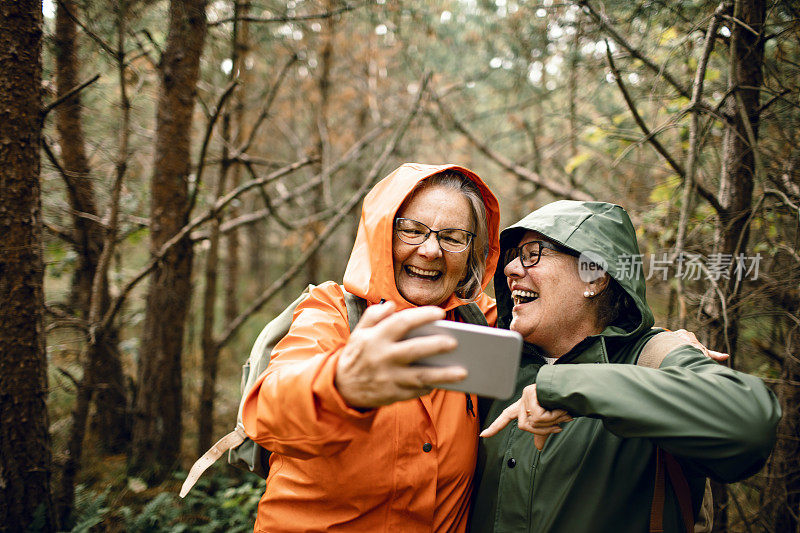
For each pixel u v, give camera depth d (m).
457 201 1.40
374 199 1.48
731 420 0.92
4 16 1.86
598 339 1.30
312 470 1.25
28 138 1.94
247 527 2.83
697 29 1.90
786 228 1.95
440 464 1.30
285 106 6.22
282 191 5.31
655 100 2.24
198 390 4.94
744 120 1.72
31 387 2.04
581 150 4.24
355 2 4.32
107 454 3.60
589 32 2.68
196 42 3.16
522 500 1.26
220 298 8.86
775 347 2.04
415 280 1.41
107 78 3.50
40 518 2.09
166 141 3.19
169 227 3.24
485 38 4.89
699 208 2.42
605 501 1.18
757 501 2.18
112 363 3.70
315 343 1.14
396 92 5.81
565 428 1.28
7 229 1.92
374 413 0.85
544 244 1.38
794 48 2.03
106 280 3.51
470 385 0.80
